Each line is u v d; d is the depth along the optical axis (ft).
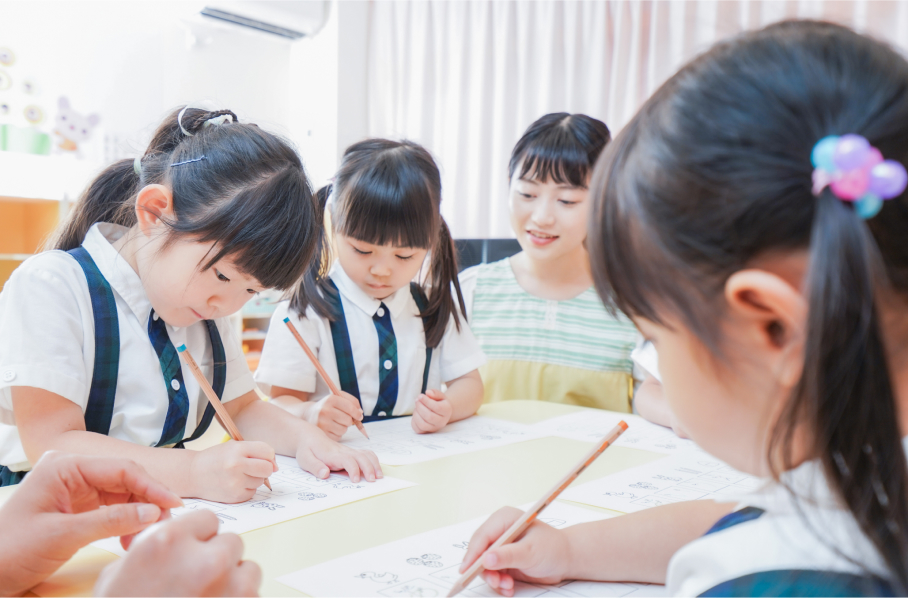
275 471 2.38
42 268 2.55
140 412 2.69
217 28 9.15
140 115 8.55
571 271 5.21
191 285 2.48
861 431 0.88
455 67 8.92
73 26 8.05
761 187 0.94
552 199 4.69
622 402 4.86
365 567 1.61
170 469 2.19
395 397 4.09
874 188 0.86
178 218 2.49
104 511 1.53
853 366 0.86
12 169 7.39
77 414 2.47
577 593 1.53
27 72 7.78
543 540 1.57
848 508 0.91
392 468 2.58
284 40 9.34
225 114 2.90
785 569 0.96
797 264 0.94
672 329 1.10
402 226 3.63
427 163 4.01
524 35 8.36
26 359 2.36
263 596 1.44
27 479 1.61
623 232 1.10
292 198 2.50
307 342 3.87
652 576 1.59
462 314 4.51
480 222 8.78
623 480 2.41
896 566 0.90
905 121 0.93
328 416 3.10
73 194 7.63
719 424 1.11
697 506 1.73
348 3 9.30
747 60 1.03
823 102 0.94
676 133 1.03
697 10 7.22
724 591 0.98
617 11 7.73
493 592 1.51
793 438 0.97
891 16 6.38
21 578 1.48
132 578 1.16
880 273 0.89
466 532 1.87
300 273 2.58
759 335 0.98
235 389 3.17
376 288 3.93
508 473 2.51
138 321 2.72
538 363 5.06
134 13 8.48
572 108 8.05
